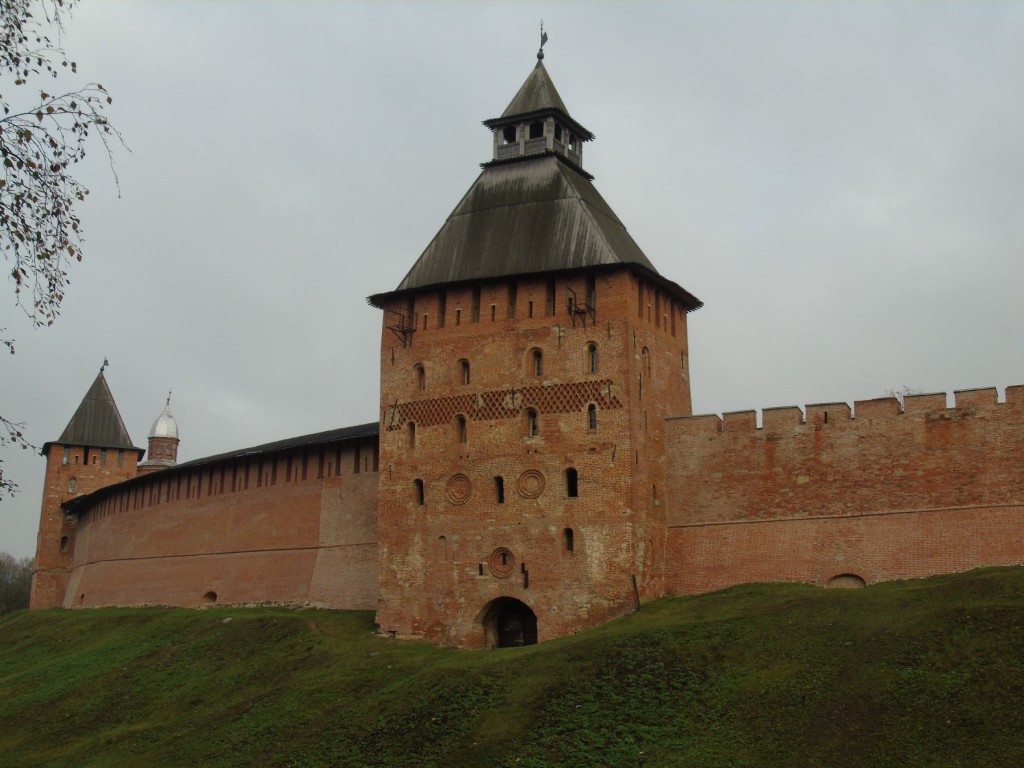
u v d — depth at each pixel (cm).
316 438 7331
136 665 5594
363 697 4284
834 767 3077
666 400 5569
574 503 5122
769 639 3959
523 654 4372
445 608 5291
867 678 3491
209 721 4453
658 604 4991
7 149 2053
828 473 4975
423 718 3884
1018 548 4484
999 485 4584
